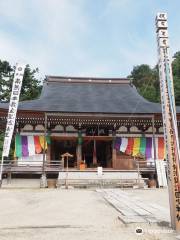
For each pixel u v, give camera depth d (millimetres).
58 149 31531
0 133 44062
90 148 32406
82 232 8180
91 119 28250
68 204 13781
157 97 62469
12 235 7879
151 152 30375
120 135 30594
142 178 24891
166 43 9508
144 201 14578
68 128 30297
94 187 23266
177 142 8719
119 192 18906
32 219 10266
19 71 27625
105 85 41469
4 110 27500
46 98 33438
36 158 29531
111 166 30391
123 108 30219
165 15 9664
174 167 8500
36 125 30062
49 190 21016
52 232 8227
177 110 30422
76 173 25594
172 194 8383
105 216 10586
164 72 9320
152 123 28125
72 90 38406
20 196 17078
